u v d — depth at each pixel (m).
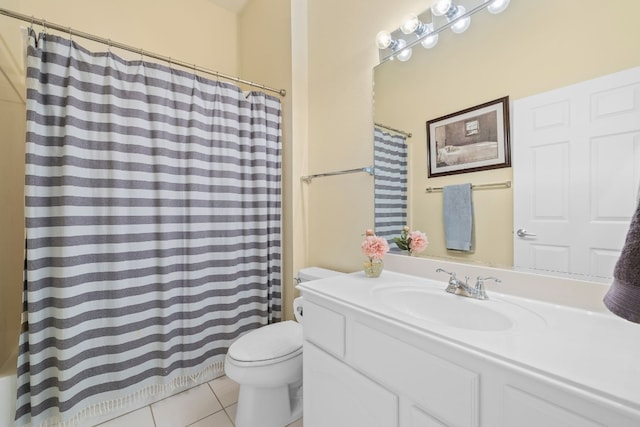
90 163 1.30
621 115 0.79
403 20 1.40
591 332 0.70
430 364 0.72
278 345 1.37
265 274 1.89
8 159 1.54
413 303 1.08
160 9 2.21
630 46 0.78
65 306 1.20
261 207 1.86
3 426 1.16
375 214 1.54
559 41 0.90
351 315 0.94
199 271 1.61
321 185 1.91
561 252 0.91
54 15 1.82
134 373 1.41
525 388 0.57
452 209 1.20
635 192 0.78
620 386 0.49
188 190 1.57
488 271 1.08
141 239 1.43
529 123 0.97
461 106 1.16
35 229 1.17
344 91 1.72
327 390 1.04
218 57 2.48
